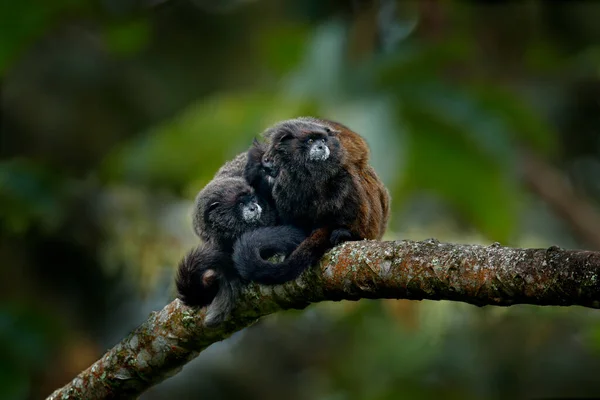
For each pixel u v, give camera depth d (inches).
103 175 535.5
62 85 613.6
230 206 306.8
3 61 507.5
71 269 558.9
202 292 268.8
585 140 671.1
